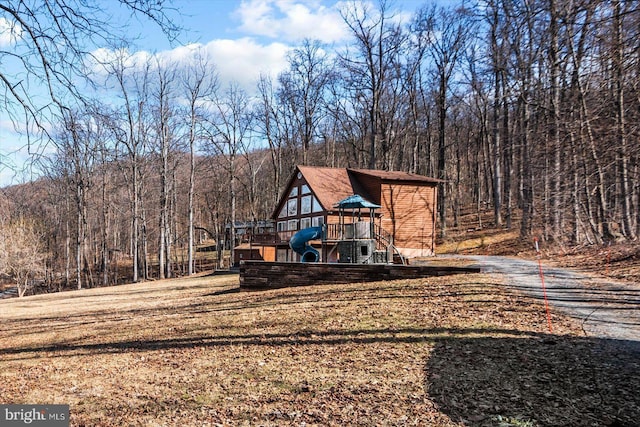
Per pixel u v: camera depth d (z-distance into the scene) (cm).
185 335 938
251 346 790
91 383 668
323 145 5503
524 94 2242
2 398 620
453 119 4816
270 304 1191
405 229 3081
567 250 2058
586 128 1633
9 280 4916
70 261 5141
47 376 733
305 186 3247
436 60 3878
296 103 4456
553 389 497
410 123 4431
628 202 1959
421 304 973
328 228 2305
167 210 4094
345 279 1450
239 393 563
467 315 841
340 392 536
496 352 629
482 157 4812
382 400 503
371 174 3111
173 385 618
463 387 520
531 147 2600
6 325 1464
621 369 538
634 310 829
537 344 651
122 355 834
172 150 4000
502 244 2838
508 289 1077
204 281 2642
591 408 446
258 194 6012
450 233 3703
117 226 5359
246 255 3584
